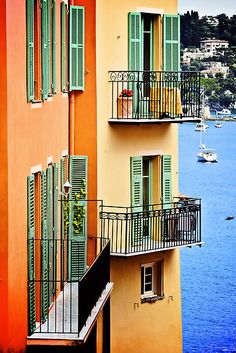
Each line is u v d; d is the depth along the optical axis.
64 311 31.94
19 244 28.08
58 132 34.31
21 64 28.19
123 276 38.84
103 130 37.69
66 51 36.06
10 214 27.17
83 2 37.00
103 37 37.62
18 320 28.09
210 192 125.31
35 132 30.14
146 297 39.75
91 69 37.06
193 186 130.88
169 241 39.38
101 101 37.50
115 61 38.19
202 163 151.50
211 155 151.38
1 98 26.78
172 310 40.69
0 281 27.09
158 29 39.69
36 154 30.28
